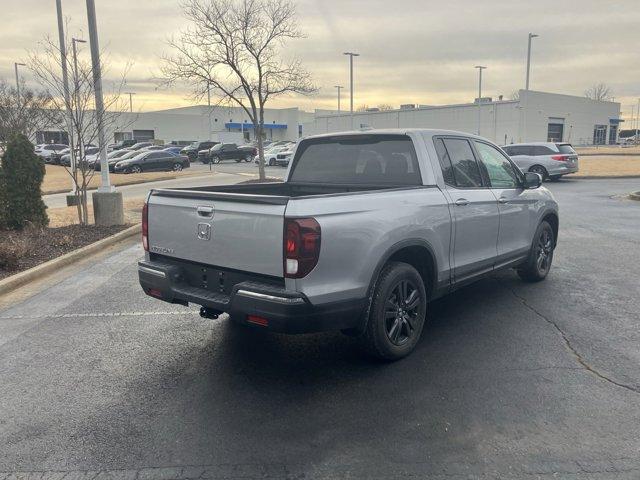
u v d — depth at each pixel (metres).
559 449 3.26
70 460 3.25
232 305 3.98
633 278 7.25
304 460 3.19
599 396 3.92
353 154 5.65
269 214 3.82
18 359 4.84
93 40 11.70
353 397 3.98
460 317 5.73
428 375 4.32
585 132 78.12
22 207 10.65
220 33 22.03
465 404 3.83
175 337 5.35
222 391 4.13
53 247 9.60
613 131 84.75
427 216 4.73
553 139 73.00
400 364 4.55
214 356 4.84
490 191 5.78
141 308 6.36
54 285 7.49
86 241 10.32
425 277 5.02
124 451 3.33
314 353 4.86
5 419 3.76
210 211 4.21
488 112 69.56
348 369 4.48
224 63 22.73
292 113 97.88
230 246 4.10
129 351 5.00
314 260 3.76
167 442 3.42
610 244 9.68
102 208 11.95
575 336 5.11
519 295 6.50
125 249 10.09
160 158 37.78
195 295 4.30
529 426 3.53
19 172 10.59
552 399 3.88
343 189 5.66
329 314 3.92
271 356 4.81
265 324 3.85
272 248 3.82
